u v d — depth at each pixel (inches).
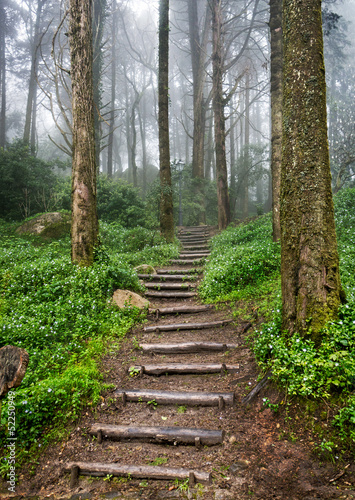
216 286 278.1
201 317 238.4
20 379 93.4
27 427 128.8
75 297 227.6
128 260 372.5
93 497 103.9
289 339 138.2
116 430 127.6
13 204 567.2
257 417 127.8
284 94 151.3
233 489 100.0
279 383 133.0
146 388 156.9
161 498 100.7
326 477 97.9
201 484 103.3
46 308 206.8
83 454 120.4
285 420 120.5
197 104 855.7
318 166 140.6
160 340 205.9
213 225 756.6
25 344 171.8
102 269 264.7
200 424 131.2
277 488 97.5
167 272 351.9
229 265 290.5
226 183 603.8
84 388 143.9
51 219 457.7
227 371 163.2
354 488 92.5
